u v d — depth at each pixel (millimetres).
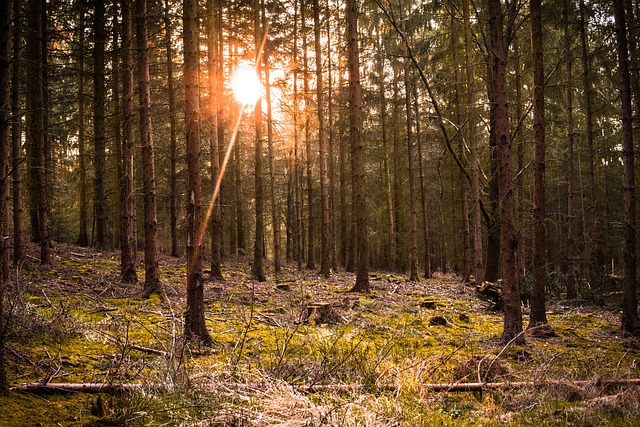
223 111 20156
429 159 28594
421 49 19375
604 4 14672
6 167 4508
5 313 6047
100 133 15977
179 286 12664
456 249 30797
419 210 32531
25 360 5340
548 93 18031
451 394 5586
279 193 34625
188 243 7109
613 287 19750
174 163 20328
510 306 8844
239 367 5578
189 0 7422
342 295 13727
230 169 25141
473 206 18031
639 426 4566
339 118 26438
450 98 20344
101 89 15820
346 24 19062
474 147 17344
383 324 9703
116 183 19750
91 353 5984
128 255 12211
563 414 4926
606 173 25875
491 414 4930
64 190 19594
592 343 9383
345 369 5855
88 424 4008
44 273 11625
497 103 8883
